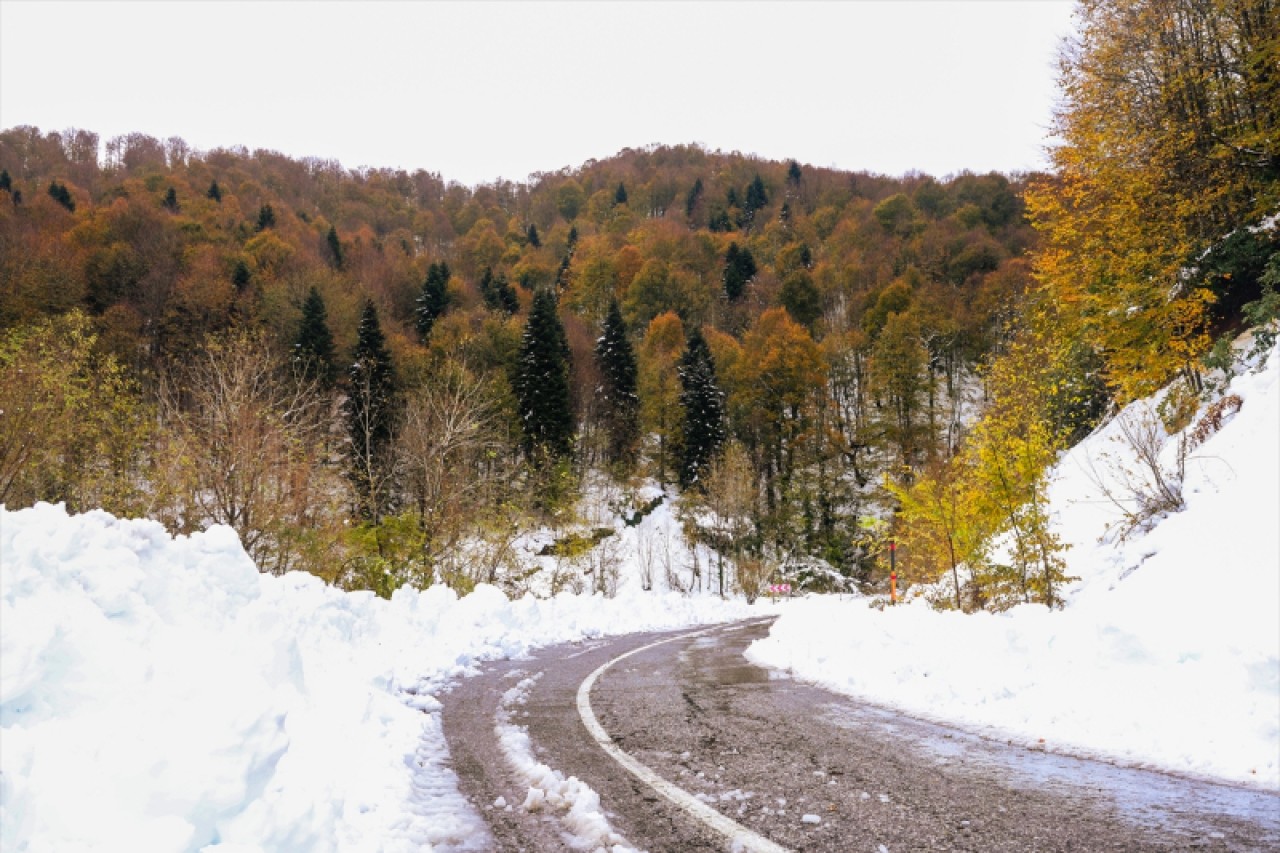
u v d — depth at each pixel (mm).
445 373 32750
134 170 114625
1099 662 7238
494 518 24156
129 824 2609
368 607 12039
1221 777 4715
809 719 6820
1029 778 4781
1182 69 20344
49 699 2898
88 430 17516
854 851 3586
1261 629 6637
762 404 68000
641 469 63312
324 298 60625
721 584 44250
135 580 3715
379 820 4035
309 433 21328
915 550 15211
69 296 49875
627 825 4043
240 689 3188
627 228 131375
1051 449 12438
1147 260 19781
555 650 13398
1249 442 12023
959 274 97438
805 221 131375
